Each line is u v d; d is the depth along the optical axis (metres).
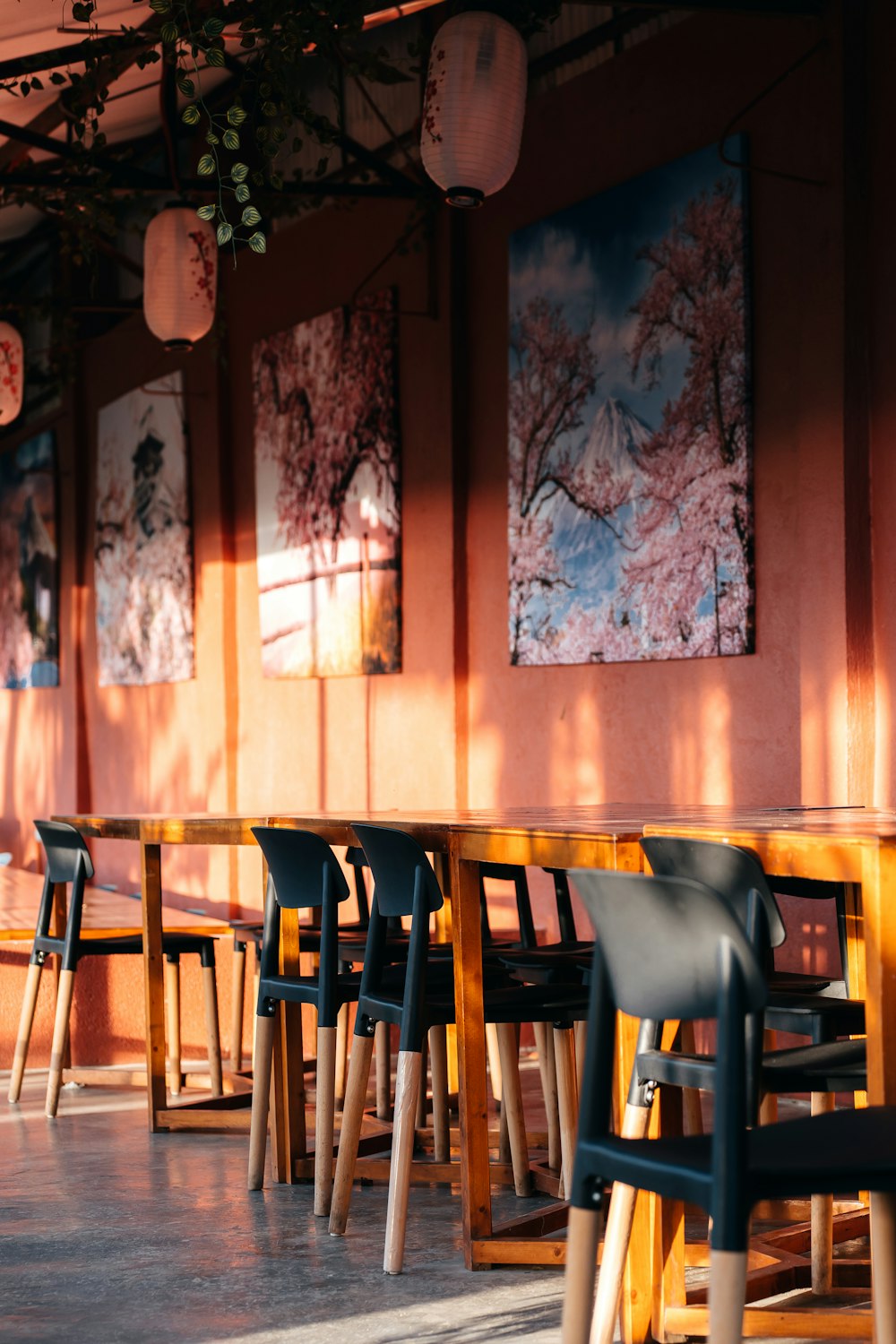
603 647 6.33
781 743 5.52
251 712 9.44
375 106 7.40
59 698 12.47
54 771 12.58
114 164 6.80
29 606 12.98
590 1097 2.28
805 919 5.36
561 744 6.68
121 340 11.10
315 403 8.48
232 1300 3.22
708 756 5.86
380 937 3.71
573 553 6.49
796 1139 2.19
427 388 7.57
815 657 5.22
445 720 7.43
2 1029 6.16
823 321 5.20
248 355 9.33
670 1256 2.99
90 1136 4.94
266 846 4.06
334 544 8.33
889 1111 2.36
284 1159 4.29
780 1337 2.95
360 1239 3.69
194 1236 3.72
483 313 7.21
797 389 5.43
